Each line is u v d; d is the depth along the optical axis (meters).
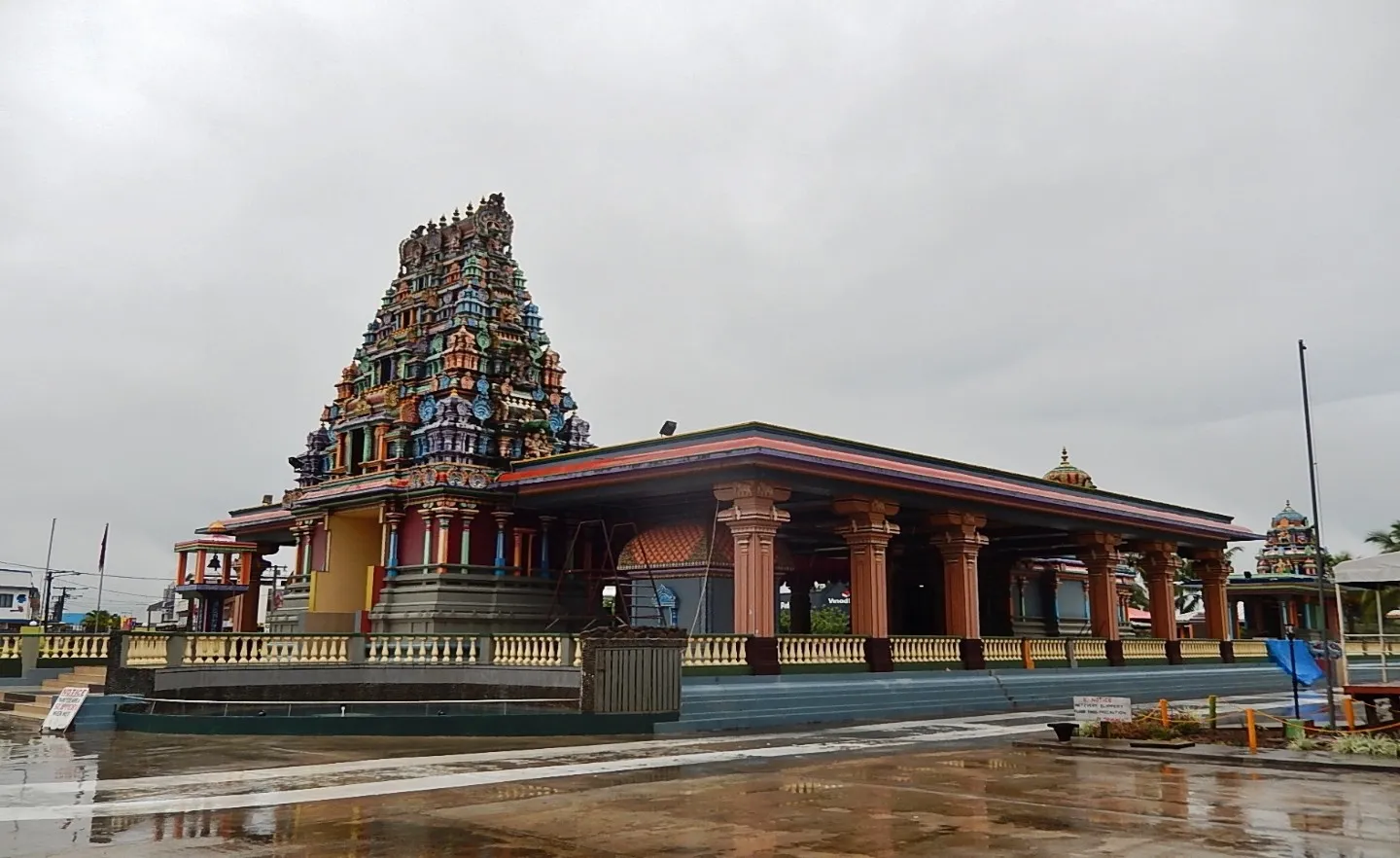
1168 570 40.94
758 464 25.56
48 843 10.35
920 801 13.05
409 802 12.90
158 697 22.34
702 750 18.36
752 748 18.72
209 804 12.63
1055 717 25.92
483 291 36.97
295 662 24.55
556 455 31.78
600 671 21.28
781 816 11.94
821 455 27.05
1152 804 12.85
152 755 17.03
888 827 11.30
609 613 35.16
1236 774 15.58
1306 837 10.79
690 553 29.83
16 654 27.97
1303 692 37.84
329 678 24.80
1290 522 61.97
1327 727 21.28
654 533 31.06
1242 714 26.61
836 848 10.23
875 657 28.33
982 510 32.72
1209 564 43.97
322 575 35.19
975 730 22.52
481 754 17.53
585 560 34.75
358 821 11.62
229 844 10.37
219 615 46.22
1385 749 17.30
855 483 28.34
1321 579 20.89
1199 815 12.04
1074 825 11.41
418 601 32.22
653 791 13.80
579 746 18.78
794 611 47.44
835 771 15.78
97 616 57.91
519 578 33.12
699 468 26.53
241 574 46.09
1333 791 13.94
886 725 23.62
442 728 20.11
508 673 24.42
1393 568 22.95
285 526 40.69
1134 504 39.28
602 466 29.38
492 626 32.31
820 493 29.03
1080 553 38.50
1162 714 20.59
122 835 10.78
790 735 21.03
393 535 33.53
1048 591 49.75
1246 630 59.91
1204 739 19.98
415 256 39.38
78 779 14.47
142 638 23.06
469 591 32.19
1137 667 36.97
